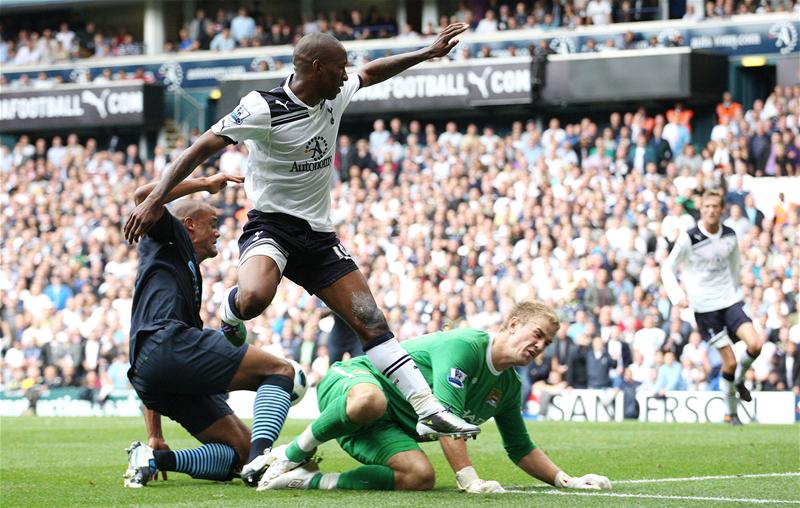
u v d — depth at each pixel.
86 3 30.16
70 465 8.66
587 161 21.38
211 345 6.52
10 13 31.72
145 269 6.75
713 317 12.05
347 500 5.60
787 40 22.70
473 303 18.55
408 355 6.01
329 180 6.19
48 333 20.77
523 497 5.70
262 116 5.85
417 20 28.58
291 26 29.91
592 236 19.30
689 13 23.84
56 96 27.55
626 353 16.80
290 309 19.22
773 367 16.34
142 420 16.53
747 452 9.30
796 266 17.88
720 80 22.92
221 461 6.64
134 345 6.64
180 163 5.82
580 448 10.00
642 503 5.48
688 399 15.87
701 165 20.69
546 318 6.01
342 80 5.94
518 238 19.91
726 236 11.85
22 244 23.69
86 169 25.64
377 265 19.98
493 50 24.62
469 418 6.22
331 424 6.03
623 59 22.97
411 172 22.17
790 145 20.16
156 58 27.86
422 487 6.09
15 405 20.08
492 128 25.30
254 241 6.05
